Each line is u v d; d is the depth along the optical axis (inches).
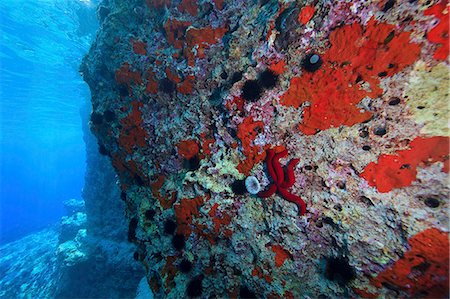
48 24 637.3
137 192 225.6
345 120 133.6
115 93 238.5
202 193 171.5
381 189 122.5
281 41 148.6
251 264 159.3
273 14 154.6
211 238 173.3
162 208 194.9
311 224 141.1
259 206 158.9
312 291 141.9
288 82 147.3
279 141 151.9
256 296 157.2
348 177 131.6
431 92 114.5
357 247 126.0
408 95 119.3
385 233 119.8
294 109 147.2
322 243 140.3
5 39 676.7
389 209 119.4
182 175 191.6
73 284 531.2
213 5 187.3
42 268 732.0
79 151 4726.9
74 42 724.0
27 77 906.1
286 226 147.7
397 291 118.9
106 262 492.7
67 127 2007.9
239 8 179.0
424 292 112.5
